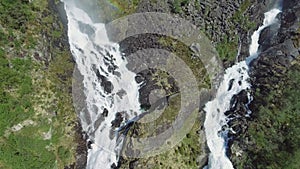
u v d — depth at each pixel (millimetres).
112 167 24781
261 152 26203
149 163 24562
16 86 21969
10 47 21953
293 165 25281
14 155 22047
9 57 21859
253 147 26484
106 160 24922
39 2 23328
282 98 26672
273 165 25688
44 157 23016
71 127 24141
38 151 22812
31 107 22484
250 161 26375
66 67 24234
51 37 23719
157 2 25406
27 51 22531
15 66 22016
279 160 25641
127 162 24531
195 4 25969
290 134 25844
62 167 23828
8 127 21828
